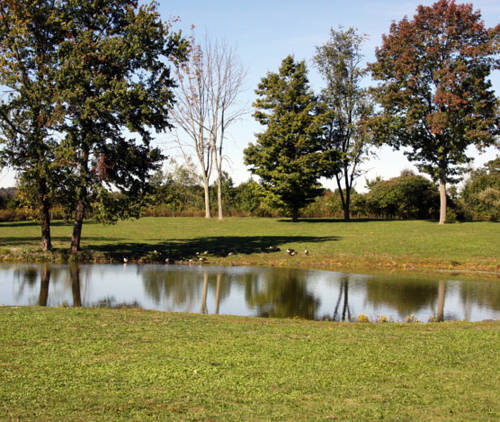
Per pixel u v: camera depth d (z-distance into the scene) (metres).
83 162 22.28
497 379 7.19
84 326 9.83
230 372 7.24
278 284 19.27
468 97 40.88
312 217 59.75
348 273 22.30
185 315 11.85
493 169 53.12
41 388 6.48
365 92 48.78
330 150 48.81
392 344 9.01
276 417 5.78
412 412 6.00
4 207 49.38
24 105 21.73
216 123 54.09
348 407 6.10
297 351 8.38
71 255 24.28
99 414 5.76
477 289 18.61
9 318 10.41
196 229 39.94
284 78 49.22
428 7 41.88
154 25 22.59
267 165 49.34
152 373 7.12
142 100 21.86
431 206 54.19
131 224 44.69
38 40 21.80
